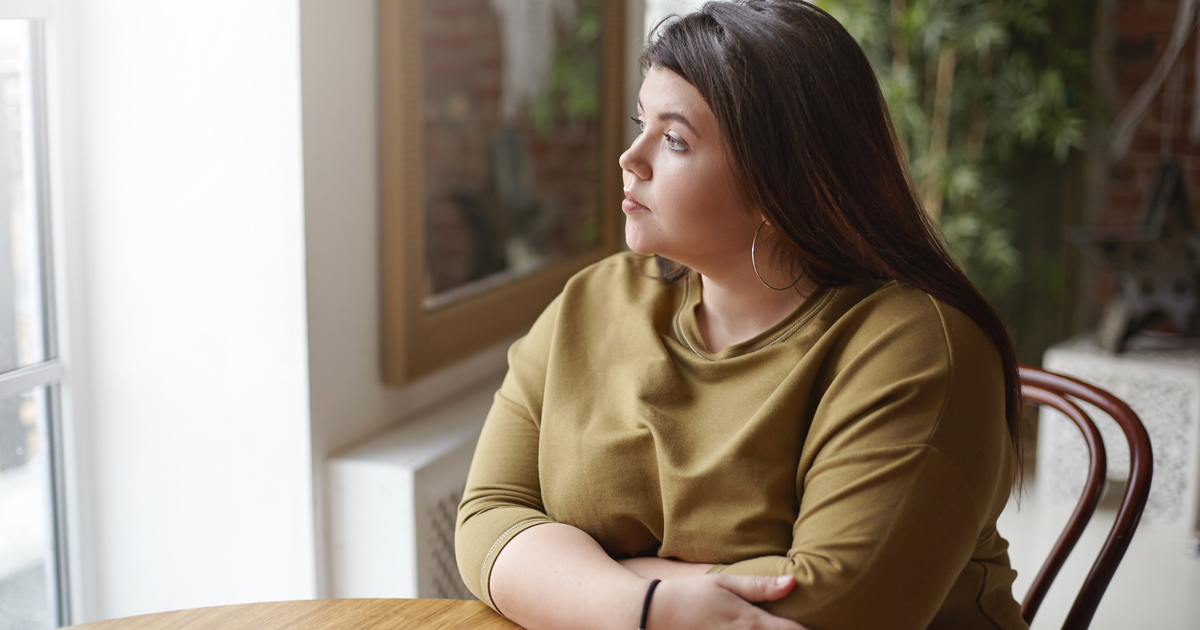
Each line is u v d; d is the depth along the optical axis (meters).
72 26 1.70
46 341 1.74
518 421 1.20
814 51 0.98
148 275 1.76
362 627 1.03
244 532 1.79
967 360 0.98
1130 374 2.65
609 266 1.24
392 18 1.79
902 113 3.09
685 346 1.12
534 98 2.39
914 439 0.94
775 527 1.01
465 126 2.13
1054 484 2.80
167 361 1.78
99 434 1.84
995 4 3.09
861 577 0.91
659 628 0.93
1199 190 3.04
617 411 1.12
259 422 1.75
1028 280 3.33
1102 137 3.16
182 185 1.72
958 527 0.93
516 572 1.03
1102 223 3.20
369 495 1.75
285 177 1.65
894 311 1.01
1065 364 2.73
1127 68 3.09
